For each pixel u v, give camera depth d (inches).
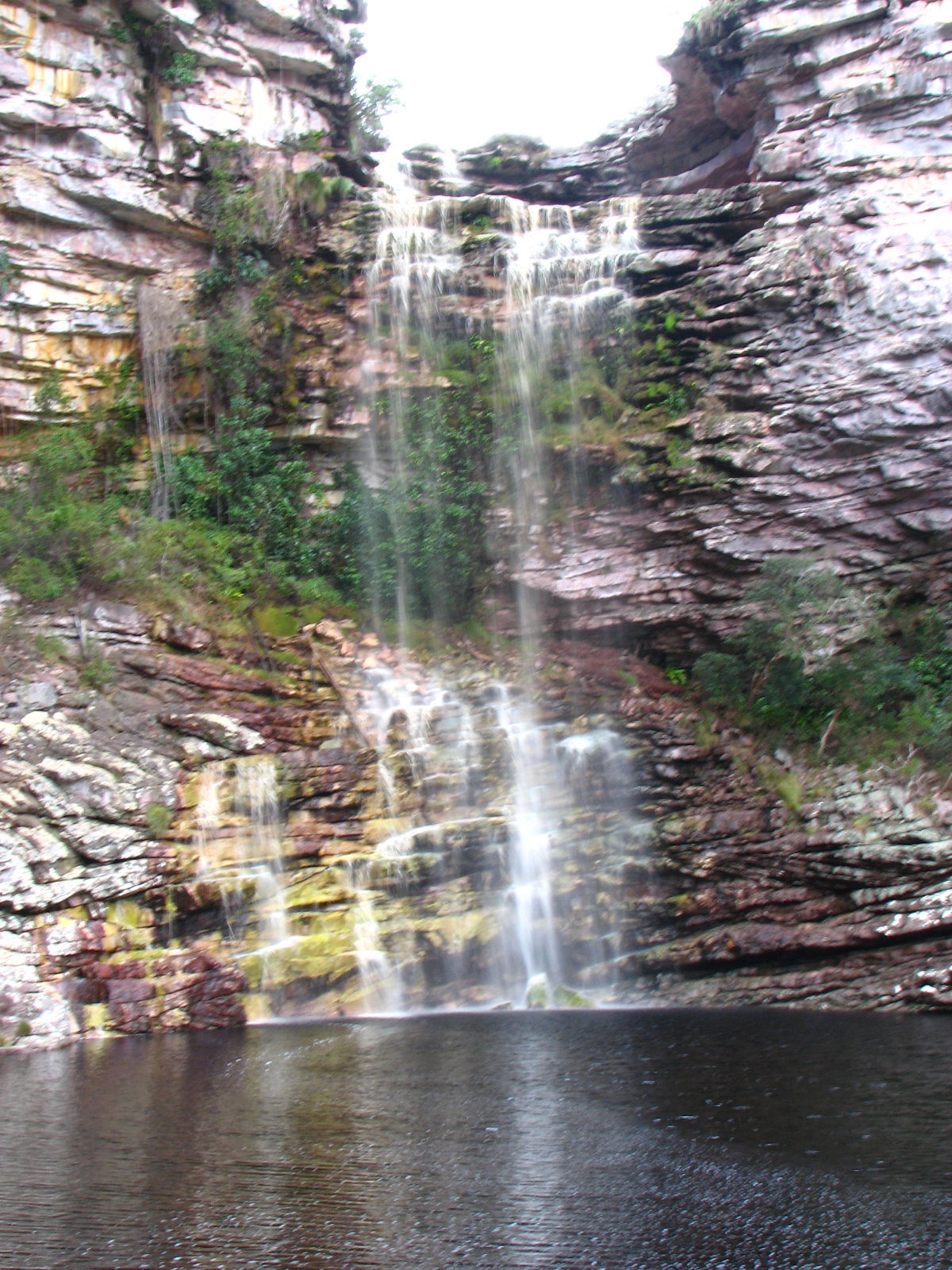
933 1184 340.8
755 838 757.9
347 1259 287.7
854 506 852.6
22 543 810.2
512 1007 717.9
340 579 948.0
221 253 986.7
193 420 970.1
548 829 802.2
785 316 881.5
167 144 960.9
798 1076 483.8
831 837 725.9
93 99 919.7
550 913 770.2
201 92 974.4
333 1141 392.2
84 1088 476.4
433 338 992.9
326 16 1035.3
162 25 943.0
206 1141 393.1
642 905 770.2
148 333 950.4
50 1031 594.9
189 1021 638.5
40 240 911.7
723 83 953.5
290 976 681.0
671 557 909.8
